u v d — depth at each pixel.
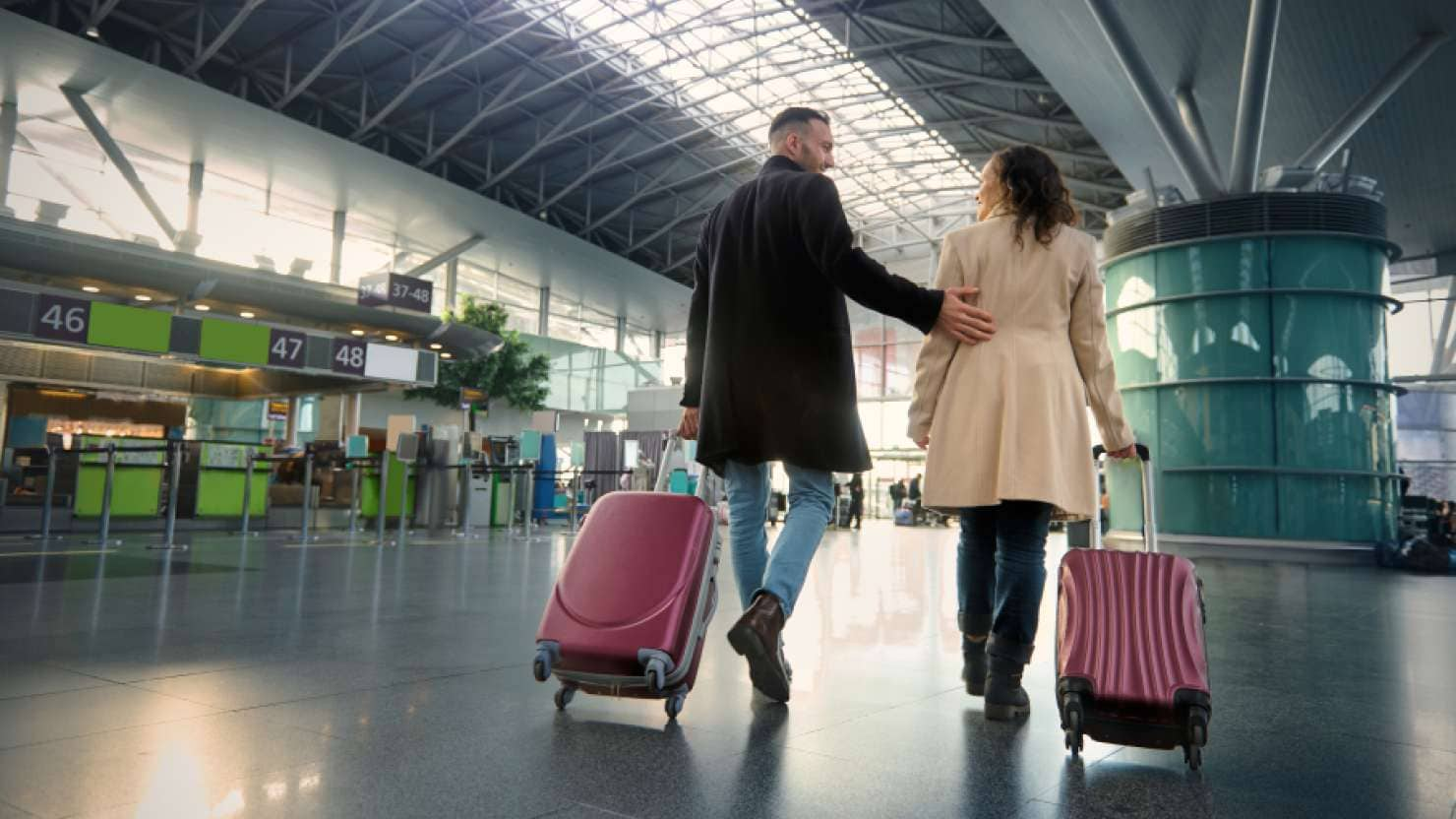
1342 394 10.23
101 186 19.67
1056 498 2.15
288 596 4.45
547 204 32.03
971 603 2.42
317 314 14.61
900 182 36.94
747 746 1.86
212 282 13.33
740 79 27.84
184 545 8.14
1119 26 9.88
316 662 2.69
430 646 3.02
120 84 20.70
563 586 2.12
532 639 3.19
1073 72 14.24
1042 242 2.32
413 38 24.06
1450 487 24.38
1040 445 2.20
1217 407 10.57
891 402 37.88
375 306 14.61
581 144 31.22
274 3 22.02
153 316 10.48
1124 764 1.82
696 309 2.69
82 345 9.83
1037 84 22.55
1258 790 1.67
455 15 23.05
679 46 25.80
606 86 27.47
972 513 2.45
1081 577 2.00
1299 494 10.11
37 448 12.82
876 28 23.69
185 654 2.78
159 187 22.62
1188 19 11.00
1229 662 3.22
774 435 2.27
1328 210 10.36
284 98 23.48
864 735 1.98
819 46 25.72
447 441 13.56
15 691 2.22
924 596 5.16
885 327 38.38
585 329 41.66
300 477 14.27
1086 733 1.86
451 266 33.34
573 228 38.38
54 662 2.60
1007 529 2.26
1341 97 13.74
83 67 19.94
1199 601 1.94
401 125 29.08
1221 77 12.74
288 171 25.73
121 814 1.35
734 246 2.43
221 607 3.92
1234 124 14.69
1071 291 2.38
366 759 1.70
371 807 1.42
